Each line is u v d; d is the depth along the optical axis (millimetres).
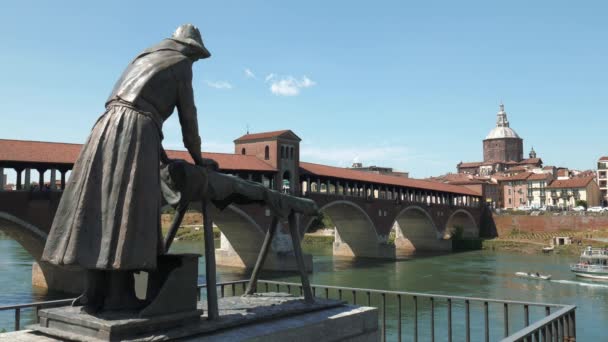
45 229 37312
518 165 173250
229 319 6301
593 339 26688
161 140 6031
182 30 6422
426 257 74688
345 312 7516
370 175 73250
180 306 5922
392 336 24031
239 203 7938
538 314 31234
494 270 57781
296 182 57969
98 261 5336
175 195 6316
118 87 5930
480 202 104750
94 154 5605
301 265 7895
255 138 57594
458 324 27594
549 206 122812
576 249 78688
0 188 36000
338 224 73875
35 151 38000
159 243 5879
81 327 5473
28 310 30047
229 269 56125
